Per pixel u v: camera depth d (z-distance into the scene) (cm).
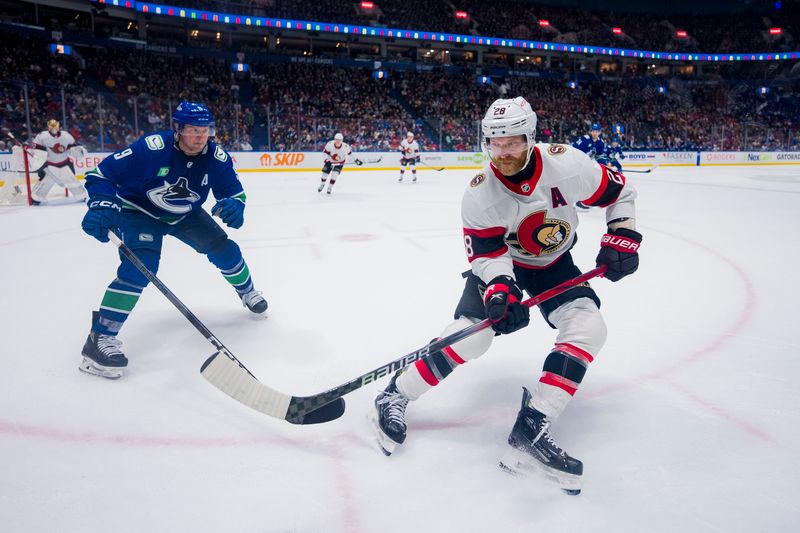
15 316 367
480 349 210
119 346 281
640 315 372
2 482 191
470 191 199
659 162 2278
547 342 323
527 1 3106
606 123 2766
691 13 3366
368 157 1900
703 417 236
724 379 273
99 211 262
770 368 285
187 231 325
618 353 306
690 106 3055
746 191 1216
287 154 1812
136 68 2191
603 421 233
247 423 231
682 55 3070
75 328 346
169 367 287
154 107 1656
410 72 2627
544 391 197
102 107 1584
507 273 196
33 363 291
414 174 1459
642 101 2970
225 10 2266
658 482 191
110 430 225
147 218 298
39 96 1530
